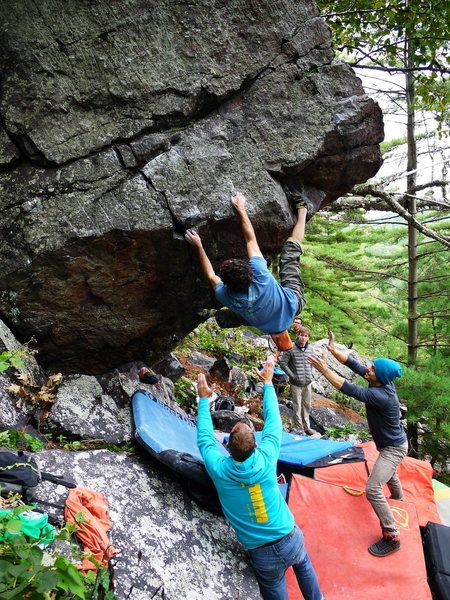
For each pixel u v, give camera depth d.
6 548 2.70
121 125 4.42
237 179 4.57
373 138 4.87
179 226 4.54
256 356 10.62
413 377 9.05
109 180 4.43
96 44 4.33
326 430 9.04
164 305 5.07
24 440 4.29
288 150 4.63
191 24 4.41
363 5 9.05
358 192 8.41
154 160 4.47
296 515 5.06
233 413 6.41
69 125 4.38
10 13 4.24
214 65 4.48
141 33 4.36
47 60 4.30
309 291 13.91
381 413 4.87
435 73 9.14
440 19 8.48
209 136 4.55
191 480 4.46
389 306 13.68
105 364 5.29
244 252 4.83
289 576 4.60
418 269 13.58
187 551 4.06
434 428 9.60
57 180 4.40
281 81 4.61
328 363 11.81
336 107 4.68
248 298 4.06
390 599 4.47
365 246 15.48
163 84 4.43
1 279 4.49
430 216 13.37
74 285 4.63
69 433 4.64
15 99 4.31
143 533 3.96
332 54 4.72
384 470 4.83
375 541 4.88
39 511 3.55
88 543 3.52
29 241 4.40
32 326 4.74
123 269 4.67
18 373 4.55
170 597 3.66
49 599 2.56
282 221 4.68
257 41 4.52
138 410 4.89
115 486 4.21
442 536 5.06
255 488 3.85
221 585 3.98
